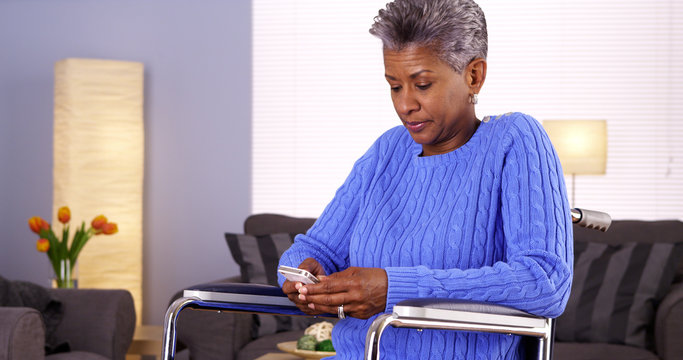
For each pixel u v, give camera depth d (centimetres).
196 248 462
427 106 123
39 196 470
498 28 445
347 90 456
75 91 417
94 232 375
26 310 257
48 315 300
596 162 395
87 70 420
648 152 436
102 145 421
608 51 438
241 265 346
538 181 120
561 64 441
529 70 443
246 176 460
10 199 471
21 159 471
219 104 461
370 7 456
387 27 121
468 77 125
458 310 105
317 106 457
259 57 461
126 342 315
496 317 108
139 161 433
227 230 461
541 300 113
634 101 438
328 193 456
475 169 127
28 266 470
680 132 434
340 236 146
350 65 456
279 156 459
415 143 142
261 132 460
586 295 314
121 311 312
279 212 459
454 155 131
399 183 139
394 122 453
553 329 117
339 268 146
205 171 462
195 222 462
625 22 438
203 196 462
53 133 455
